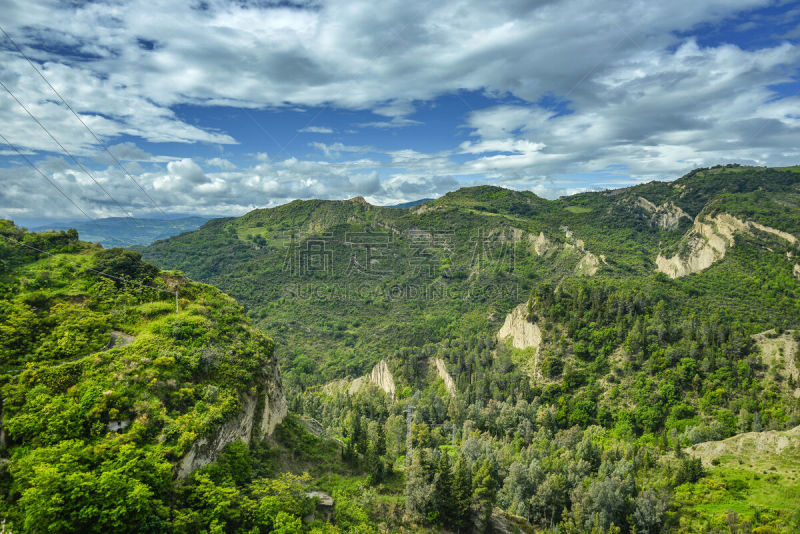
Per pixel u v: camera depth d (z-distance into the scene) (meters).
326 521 63.22
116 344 65.62
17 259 76.62
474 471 94.31
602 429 119.50
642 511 82.94
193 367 63.66
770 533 73.62
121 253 84.19
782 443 97.25
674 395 121.00
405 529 72.44
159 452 50.22
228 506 51.53
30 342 61.12
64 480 43.12
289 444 77.50
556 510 90.81
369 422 134.12
